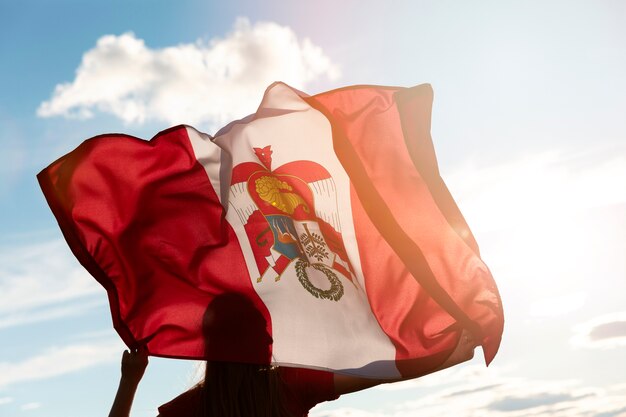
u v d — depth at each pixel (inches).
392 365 98.1
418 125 100.2
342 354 97.5
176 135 98.2
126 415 90.1
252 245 99.5
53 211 94.6
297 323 97.7
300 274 100.0
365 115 100.6
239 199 101.3
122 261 95.1
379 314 99.3
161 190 97.3
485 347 97.7
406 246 97.6
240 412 86.6
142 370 92.6
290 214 102.7
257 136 103.0
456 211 98.3
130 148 97.1
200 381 89.9
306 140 103.4
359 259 101.3
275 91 102.5
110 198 96.0
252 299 97.3
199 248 97.3
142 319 94.2
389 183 99.3
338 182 103.3
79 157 95.7
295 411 92.0
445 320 98.9
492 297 97.1
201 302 95.4
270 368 89.2
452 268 97.8
